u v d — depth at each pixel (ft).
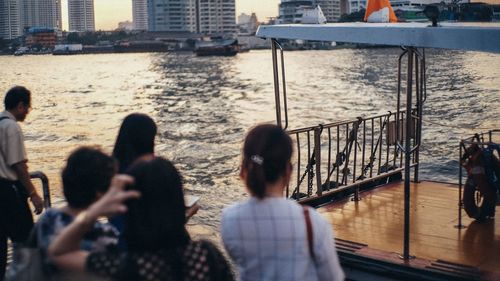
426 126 89.15
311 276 10.03
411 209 25.04
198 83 270.26
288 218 10.02
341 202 26.30
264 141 10.10
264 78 295.69
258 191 10.11
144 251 9.20
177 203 9.36
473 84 132.87
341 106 149.69
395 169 30.04
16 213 18.57
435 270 18.24
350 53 583.99
